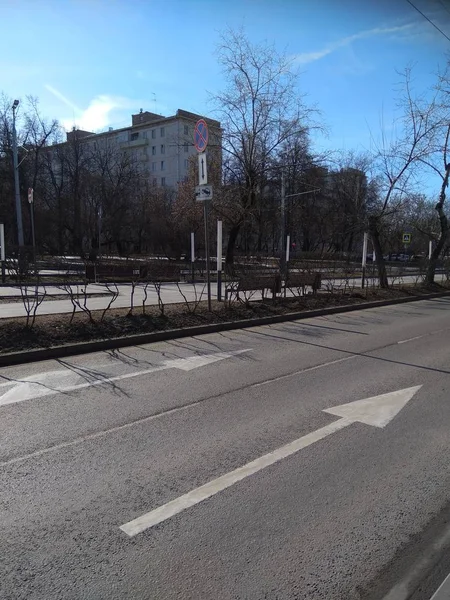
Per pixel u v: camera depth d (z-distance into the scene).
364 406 5.07
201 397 5.37
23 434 4.27
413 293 17.88
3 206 43.19
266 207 42.56
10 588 2.33
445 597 2.28
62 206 50.62
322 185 51.06
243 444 4.08
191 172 31.98
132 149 88.62
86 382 5.94
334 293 16.08
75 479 3.45
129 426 4.48
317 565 2.54
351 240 57.72
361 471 3.60
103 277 20.66
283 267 18.53
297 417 4.74
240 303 12.56
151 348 8.07
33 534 2.78
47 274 23.48
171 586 2.36
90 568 2.48
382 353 7.76
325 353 7.73
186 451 3.94
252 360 7.20
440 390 5.67
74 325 8.55
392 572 2.50
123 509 3.05
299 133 26.38
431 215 32.75
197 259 36.56
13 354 6.89
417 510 3.08
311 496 3.23
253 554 2.62
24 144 43.06
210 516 2.98
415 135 17.67
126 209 52.44
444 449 4.00
